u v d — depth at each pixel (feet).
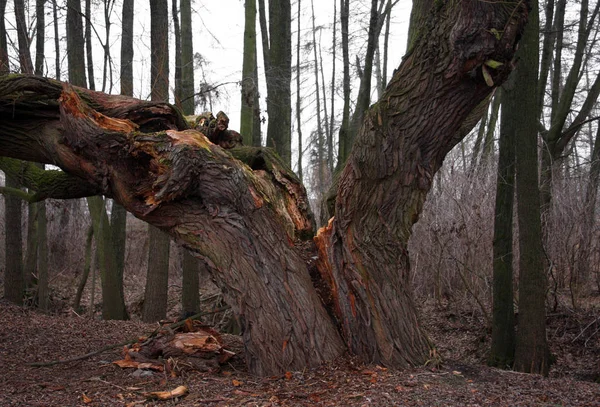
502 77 16.24
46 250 41.19
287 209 20.08
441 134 17.51
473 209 38.93
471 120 20.13
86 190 22.98
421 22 17.51
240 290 17.28
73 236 63.00
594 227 37.63
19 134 20.26
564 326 33.55
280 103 38.81
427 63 16.81
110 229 38.93
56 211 60.95
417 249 45.44
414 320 17.85
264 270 17.34
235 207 17.58
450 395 14.61
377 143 17.38
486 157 47.67
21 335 25.58
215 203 17.62
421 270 46.60
